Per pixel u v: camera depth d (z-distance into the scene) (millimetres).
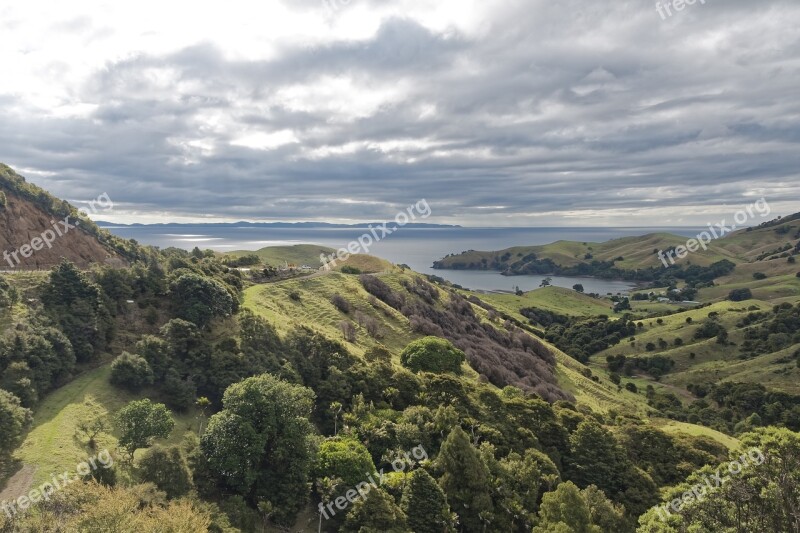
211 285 78188
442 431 59469
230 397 51094
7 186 109875
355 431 57406
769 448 44625
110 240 123438
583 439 65812
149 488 38750
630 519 55281
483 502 49125
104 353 64125
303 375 68625
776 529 41031
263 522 43938
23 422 45406
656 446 71000
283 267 137625
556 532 43656
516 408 71938
